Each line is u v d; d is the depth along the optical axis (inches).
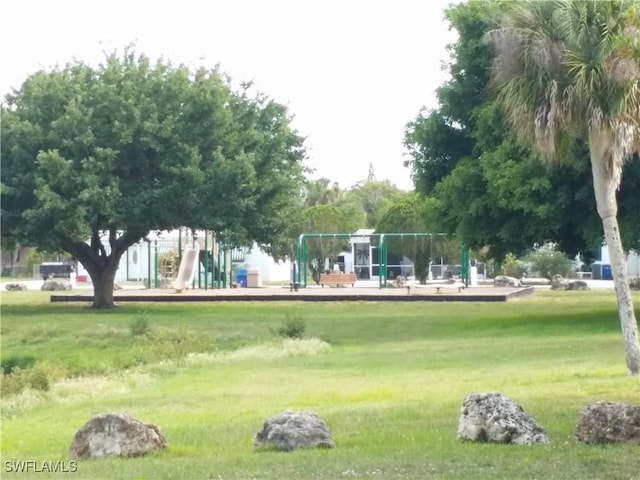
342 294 1835.6
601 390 614.9
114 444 444.5
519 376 730.2
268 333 1185.4
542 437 441.4
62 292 2300.7
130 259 3169.3
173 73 1665.8
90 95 1652.3
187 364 932.0
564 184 1130.7
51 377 829.2
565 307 1541.6
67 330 1274.6
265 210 1726.1
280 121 1801.2
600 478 368.8
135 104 1627.7
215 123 1660.9
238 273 2368.4
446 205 1336.1
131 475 394.9
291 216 1764.3
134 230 1686.8
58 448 505.0
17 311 1649.9
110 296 1731.1
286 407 624.4
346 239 2677.2
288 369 866.8
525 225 1248.2
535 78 714.8
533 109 721.6
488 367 815.1
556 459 399.2
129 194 1626.5
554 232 1259.2
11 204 1657.2
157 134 1601.9
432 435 478.9
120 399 718.5
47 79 1672.0
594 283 2472.9
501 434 440.1
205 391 738.2
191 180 1605.6
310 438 448.8
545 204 1135.6
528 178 1132.5
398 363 881.5
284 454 430.3
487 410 446.9
